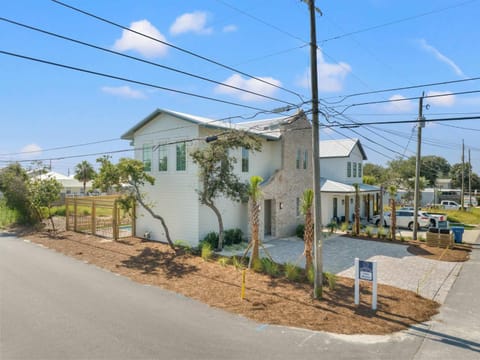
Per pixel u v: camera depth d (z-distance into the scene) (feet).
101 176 48.19
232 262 43.57
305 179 72.08
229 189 48.85
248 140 51.83
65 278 36.55
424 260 47.91
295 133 69.15
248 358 19.53
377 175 205.77
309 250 36.78
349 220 93.76
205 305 28.43
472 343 22.04
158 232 59.31
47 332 22.85
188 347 20.81
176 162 56.18
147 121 60.44
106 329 23.38
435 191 170.71
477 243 64.39
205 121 55.06
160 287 33.45
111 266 41.88
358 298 28.73
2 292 31.63
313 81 30.50
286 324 24.58
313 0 30.19
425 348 21.21
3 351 20.17
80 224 78.64
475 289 34.47
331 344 21.52
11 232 74.18
